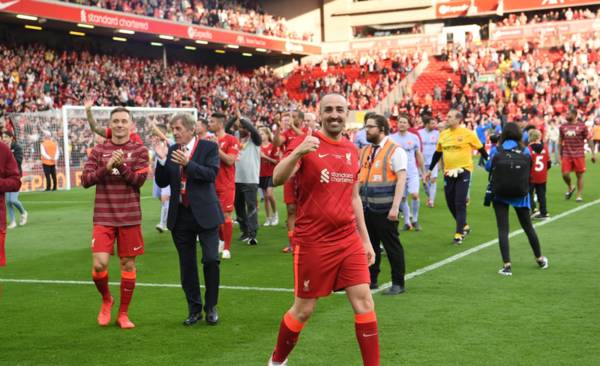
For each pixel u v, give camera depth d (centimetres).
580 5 4525
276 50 4434
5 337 595
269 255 990
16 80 2906
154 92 3575
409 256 945
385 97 4100
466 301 683
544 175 1275
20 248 1105
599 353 514
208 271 621
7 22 3184
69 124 2292
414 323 607
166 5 3719
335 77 4394
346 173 455
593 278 775
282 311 668
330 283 452
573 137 1519
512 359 505
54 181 2188
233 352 540
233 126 1092
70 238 1206
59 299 742
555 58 4206
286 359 475
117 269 918
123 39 3828
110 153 615
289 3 5169
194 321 624
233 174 966
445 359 508
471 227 1212
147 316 659
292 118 984
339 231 452
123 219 614
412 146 1173
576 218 1270
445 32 4700
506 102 3784
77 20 3089
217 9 4247
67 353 547
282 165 439
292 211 995
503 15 4875
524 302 674
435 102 3972
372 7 4972
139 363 518
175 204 617
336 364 507
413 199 1180
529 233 833
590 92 3738
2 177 620
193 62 4497
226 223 963
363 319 450
